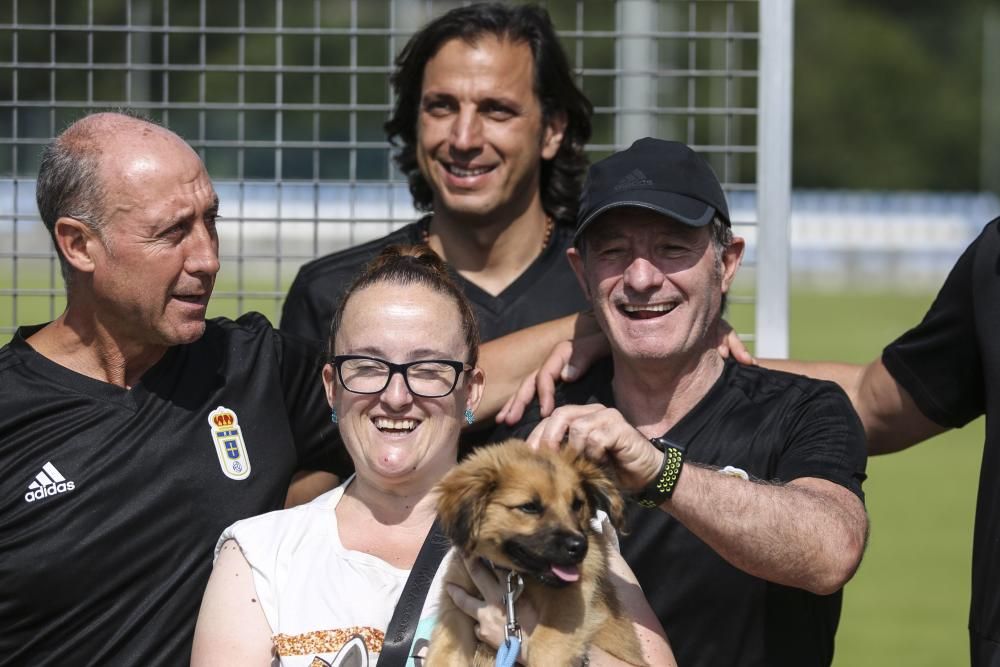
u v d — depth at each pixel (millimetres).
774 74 8641
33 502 6293
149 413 6562
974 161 81625
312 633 5719
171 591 6406
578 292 8484
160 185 6344
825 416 6402
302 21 37844
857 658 12969
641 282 6355
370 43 23516
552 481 5727
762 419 6508
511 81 8195
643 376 6621
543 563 5574
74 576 6266
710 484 5695
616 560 6203
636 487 5723
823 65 81875
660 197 6344
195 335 6574
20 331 6844
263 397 6902
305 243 16219
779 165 8656
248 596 5863
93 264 6391
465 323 6273
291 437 6961
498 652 5531
